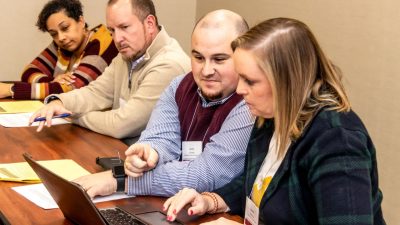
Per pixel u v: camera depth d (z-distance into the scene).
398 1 2.82
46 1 4.42
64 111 2.72
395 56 2.86
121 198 1.84
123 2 2.70
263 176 1.60
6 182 1.92
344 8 3.17
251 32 1.45
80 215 1.52
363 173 1.33
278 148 1.50
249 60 1.42
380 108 2.98
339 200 1.31
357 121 1.41
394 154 2.91
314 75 1.43
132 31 2.71
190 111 2.12
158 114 2.19
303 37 1.42
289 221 1.48
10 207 1.70
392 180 2.94
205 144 2.03
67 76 3.38
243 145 1.88
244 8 4.11
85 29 3.64
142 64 2.78
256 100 1.46
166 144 2.09
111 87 2.98
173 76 2.67
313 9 3.40
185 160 2.08
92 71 3.38
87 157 2.26
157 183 1.85
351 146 1.34
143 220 1.63
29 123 2.65
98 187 1.83
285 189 1.49
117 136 2.62
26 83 3.30
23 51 4.46
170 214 1.65
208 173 1.86
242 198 1.76
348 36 3.16
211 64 1.94
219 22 1.93
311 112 1.42
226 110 1.99
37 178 1.95
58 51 3.75
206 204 1.72
